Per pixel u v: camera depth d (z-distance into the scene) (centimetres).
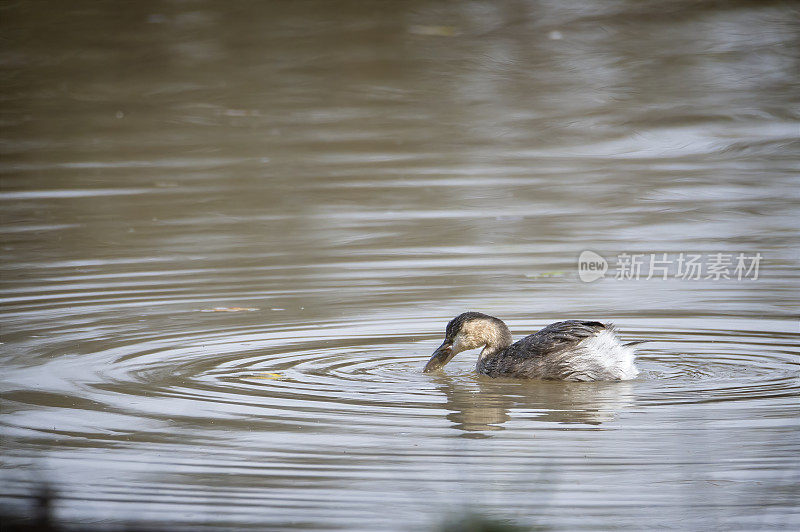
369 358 1271
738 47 3150
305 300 1512
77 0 3481
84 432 1009
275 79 3008
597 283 1588
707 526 786
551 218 1961
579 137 2566
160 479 891
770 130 2561
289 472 903
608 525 791
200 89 2928
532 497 841
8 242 1839
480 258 1722
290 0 3522
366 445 968
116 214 2023
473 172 2306
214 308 1474
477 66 3067
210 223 1961
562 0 3553
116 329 1375
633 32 3319
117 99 2869
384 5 3503
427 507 826
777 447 941
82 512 823
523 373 1195
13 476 900
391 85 2948
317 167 2364
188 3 3494
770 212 1972
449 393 1139
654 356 1270
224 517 812
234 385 1158
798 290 1547
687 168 2300
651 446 953
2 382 1163
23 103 2842
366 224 1944
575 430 1002
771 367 1211
